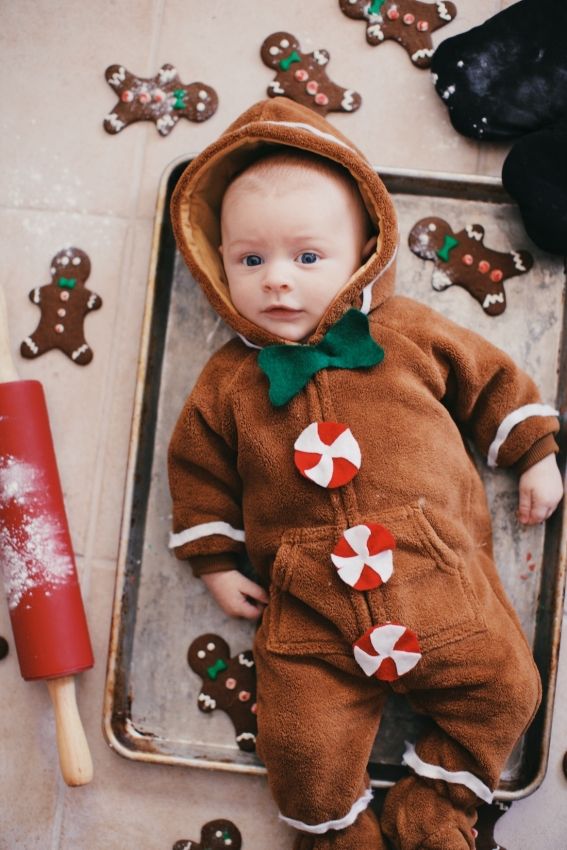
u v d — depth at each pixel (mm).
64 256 979
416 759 836
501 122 948
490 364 862
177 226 845
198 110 983
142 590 934
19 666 915
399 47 987
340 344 814
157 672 923
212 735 915
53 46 997
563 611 933
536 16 956
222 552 878
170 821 928
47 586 875
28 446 888
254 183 819
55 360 975
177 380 951
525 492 885
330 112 980
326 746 781
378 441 796
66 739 872
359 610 778
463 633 788
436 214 956
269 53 982
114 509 960
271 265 813
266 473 812
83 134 989
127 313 977
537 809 913
